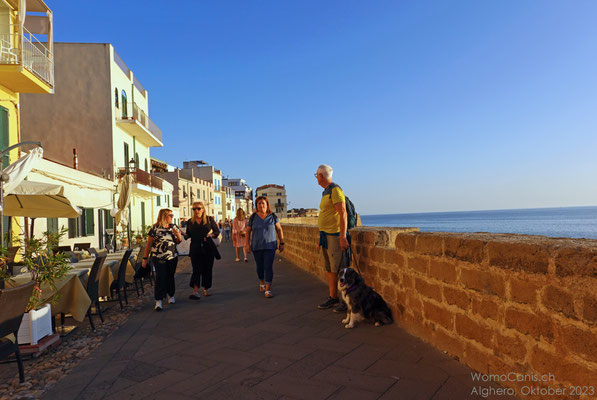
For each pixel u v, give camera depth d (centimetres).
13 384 335
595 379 204
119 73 2267
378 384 296
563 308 225
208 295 725
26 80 1096
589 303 208
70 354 413
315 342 406
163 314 585
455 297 338
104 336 481
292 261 1236
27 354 408
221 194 7600
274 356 371
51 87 1192
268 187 11575
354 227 615
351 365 338
